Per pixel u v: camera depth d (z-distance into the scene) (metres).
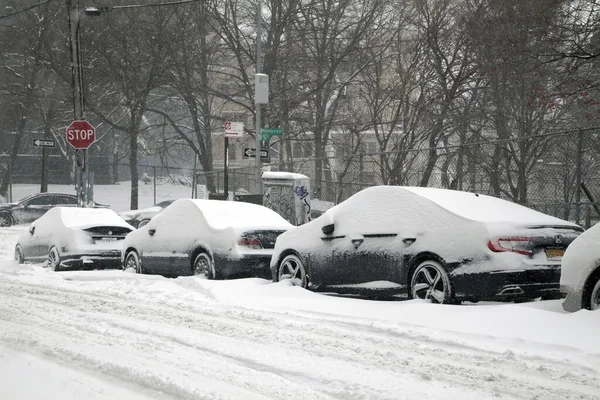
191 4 48.59
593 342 8.85
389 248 12.61
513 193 21.17
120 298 13.70
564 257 10.68
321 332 9.99
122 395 6.71
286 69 46.78
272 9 46.66
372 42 44.50
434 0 37.66
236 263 15.66
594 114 22.70
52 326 10.52
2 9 58.53
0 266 22.00
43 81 61.09
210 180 47.69
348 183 26.53
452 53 36.03
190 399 6.61
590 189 18.47
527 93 24.05
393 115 42.47
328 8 45.78
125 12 49.00
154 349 8.84
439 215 12.09
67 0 32.31
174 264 17.16
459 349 8.87
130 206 54.12
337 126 48.50
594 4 22.06
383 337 9.60
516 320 10.01
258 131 30.50
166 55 49.66
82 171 32.50
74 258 19.86
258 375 7.48
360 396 6.77
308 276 14.11
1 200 54.69
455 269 11.50
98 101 55.00
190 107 51.69
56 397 6.59
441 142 39.69
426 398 6.73
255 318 11.19
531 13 22.64
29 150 75.06
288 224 17.25
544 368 7.85
